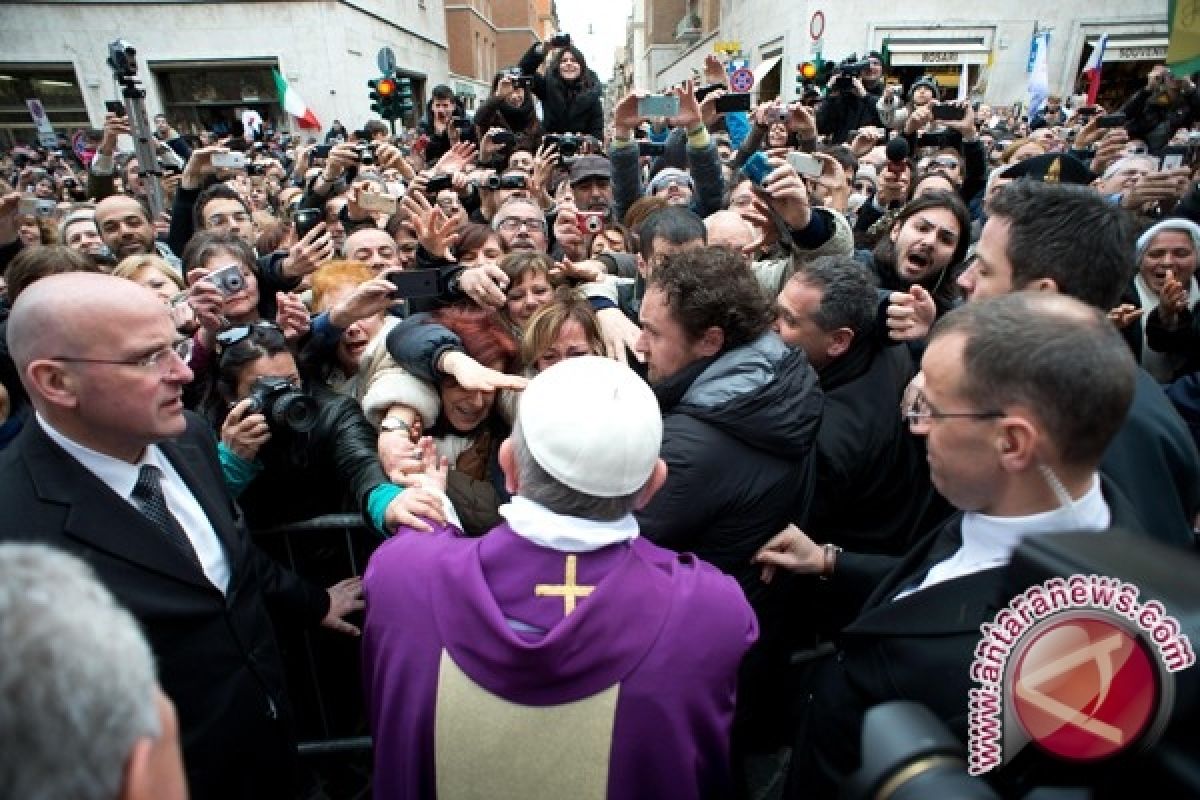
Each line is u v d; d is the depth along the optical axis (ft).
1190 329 7.12
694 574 3.46
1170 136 18.12
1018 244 4.21
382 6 64.28
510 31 130.52
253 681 4.57
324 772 6.75
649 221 7.91
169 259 11.75
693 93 11.90
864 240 11.67
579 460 3.12
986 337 2.87
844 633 3.52
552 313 5.90
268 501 5.74
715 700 3.26
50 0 52.70
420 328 5.62
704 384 4.88
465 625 3.11
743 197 10.97
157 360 3.91
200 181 12.50
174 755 1.99
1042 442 2.75
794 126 16.11
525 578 3.18
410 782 3.22
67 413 3.85
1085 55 48.62
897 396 6.18
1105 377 2.64
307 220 12.47
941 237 7.84
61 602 1.71
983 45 48.83
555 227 10.11
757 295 5.13
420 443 5.04
